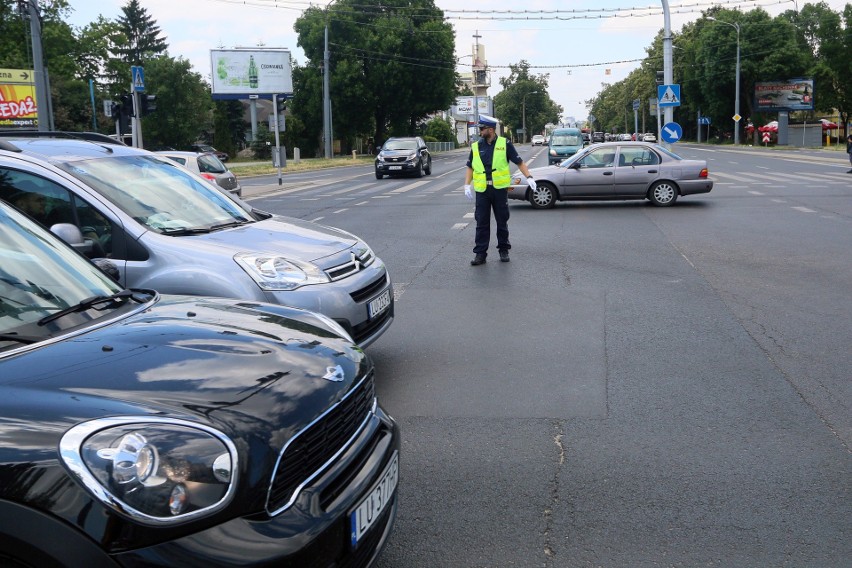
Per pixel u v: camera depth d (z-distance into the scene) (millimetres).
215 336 2818
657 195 17438
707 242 12062
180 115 65688
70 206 5184
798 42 93188
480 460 4379
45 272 3057
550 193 17672
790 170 30109
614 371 5910
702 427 4785
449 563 3312
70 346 2596
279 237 5559
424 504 3859
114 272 3799
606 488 4000
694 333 6902
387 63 69812
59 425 2090
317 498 2396
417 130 89188
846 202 17250
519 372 5941
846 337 6664
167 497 2051
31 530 1937
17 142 5828
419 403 5332
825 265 9922
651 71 106562
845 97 81812
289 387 2533
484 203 10352
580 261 10602
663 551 3381
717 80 85688
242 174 41812
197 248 5070
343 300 5145
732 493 3912
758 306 7832
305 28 71812
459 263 10633
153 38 97000
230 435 2234
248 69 67688
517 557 3354
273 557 2162
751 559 3301
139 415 2178
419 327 7312
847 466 4199
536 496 3926
